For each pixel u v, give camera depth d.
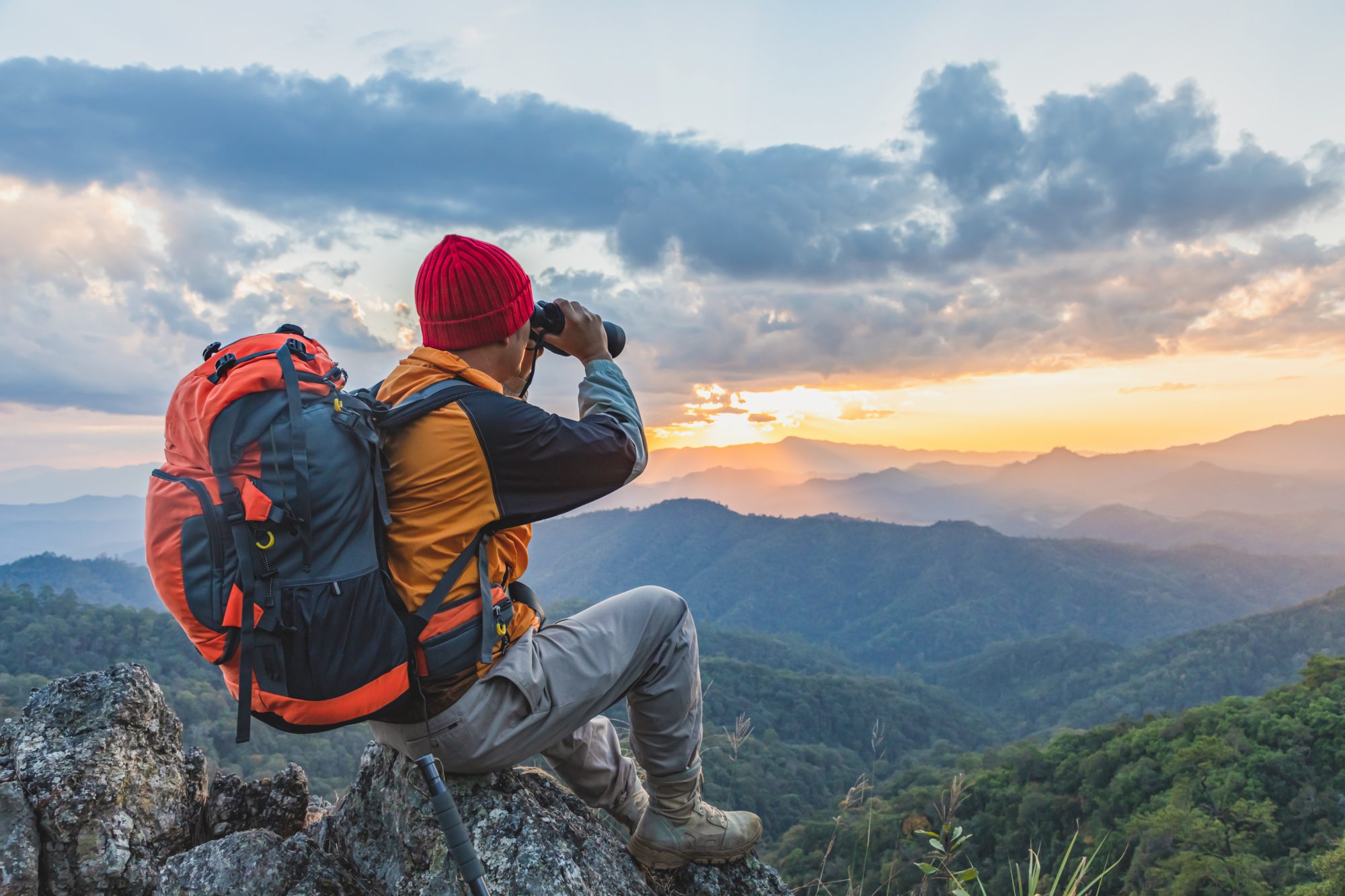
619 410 2.03
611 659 1.99
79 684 2.22
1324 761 63.12
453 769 1.92
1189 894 52.09
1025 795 72.50
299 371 1.68
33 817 1.94
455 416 1.75
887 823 30.62
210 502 1.51
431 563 1.73
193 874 1.87
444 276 1.85
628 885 2.05
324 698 1.57
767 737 120.00
